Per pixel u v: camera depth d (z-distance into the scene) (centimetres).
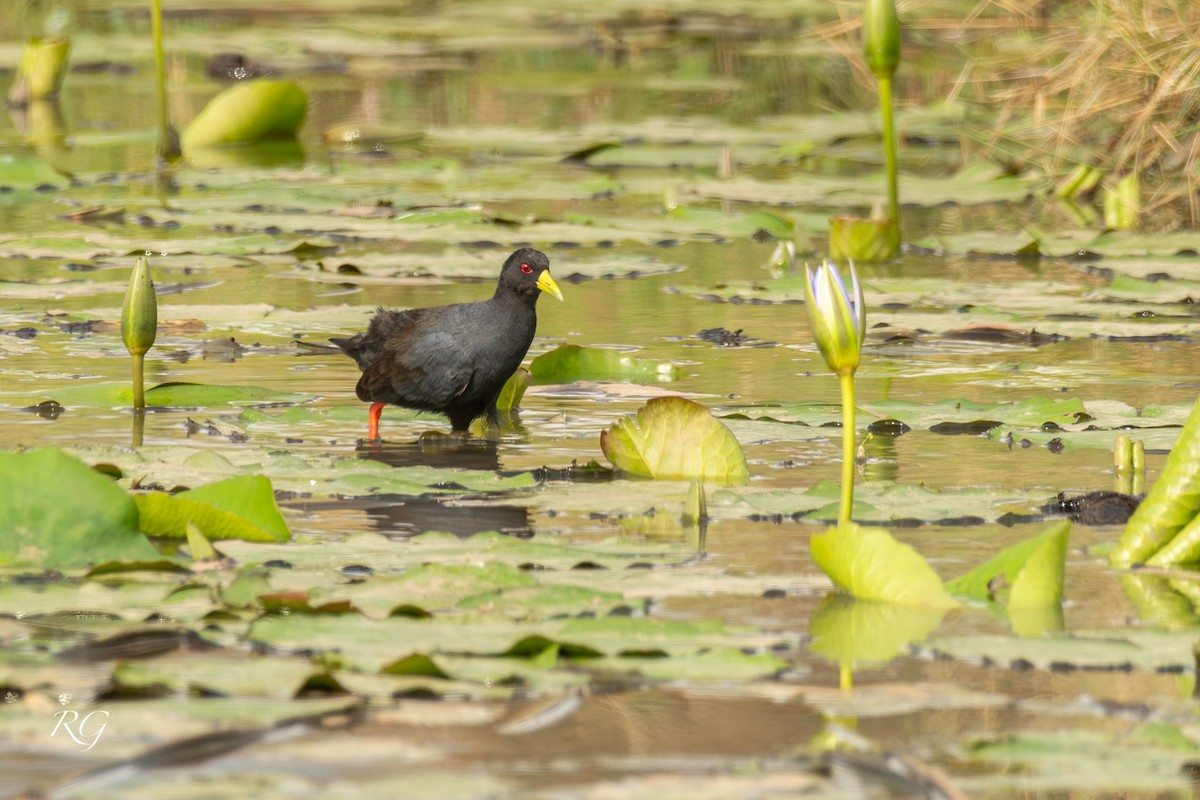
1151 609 664
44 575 680
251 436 1029
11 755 490
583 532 790
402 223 1789
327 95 3091
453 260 1614
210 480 841
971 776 490
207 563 699
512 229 1794
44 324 1384
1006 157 2250
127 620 620
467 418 1136
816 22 3531
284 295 1519
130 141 2425
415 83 3231
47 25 3897
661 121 2656
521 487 870
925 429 1054
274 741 501
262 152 2414
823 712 543
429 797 456
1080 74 1950
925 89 2755
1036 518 818
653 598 673
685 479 912
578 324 1434
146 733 502
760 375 1230
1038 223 1947
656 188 2033
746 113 2819
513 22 4028
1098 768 492
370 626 607
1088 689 578
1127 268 1600
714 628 621
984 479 912
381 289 1575
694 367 1265
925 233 1880
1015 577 694
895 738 528
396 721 519
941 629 636
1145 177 2077
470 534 782
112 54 3334
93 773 473
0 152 2361
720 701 555
